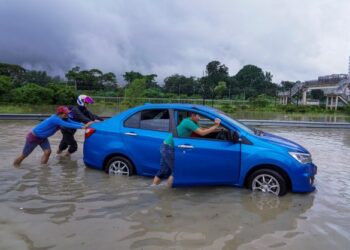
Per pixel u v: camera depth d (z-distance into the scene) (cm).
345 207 528
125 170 660
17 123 1645
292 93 7231
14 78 6938
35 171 689
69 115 819
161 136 617
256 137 584
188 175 586
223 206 513
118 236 405
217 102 5000
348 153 1027
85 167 727
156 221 453
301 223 459
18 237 396
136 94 4706
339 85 5959
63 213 472
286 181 570
